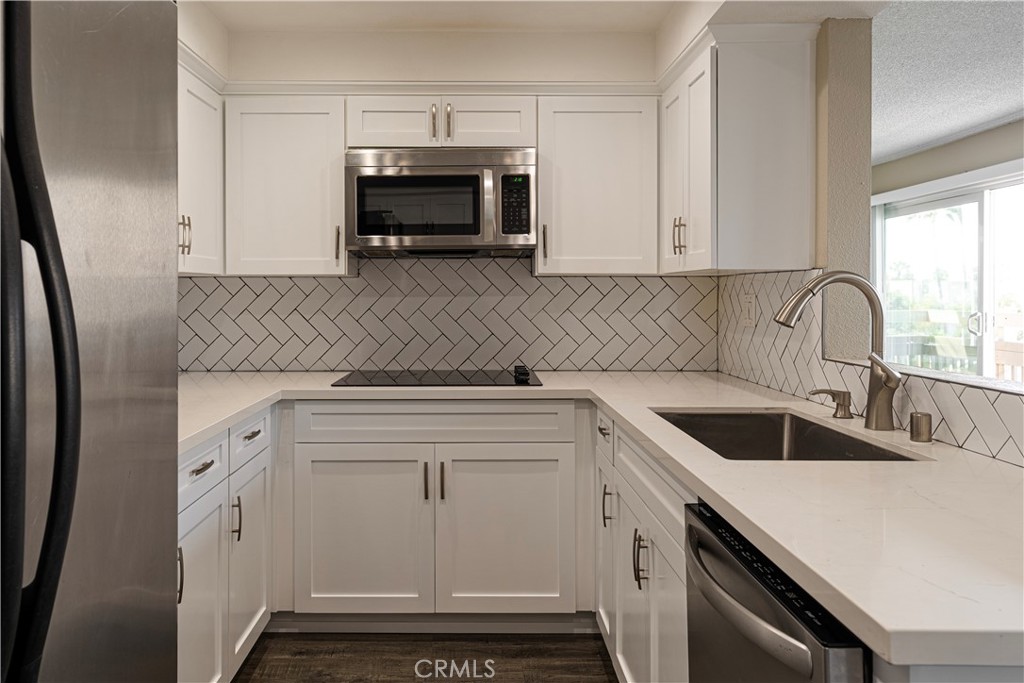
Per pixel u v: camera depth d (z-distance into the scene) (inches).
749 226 93.0
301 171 115.0
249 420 92.5
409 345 128.6
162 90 45.5
